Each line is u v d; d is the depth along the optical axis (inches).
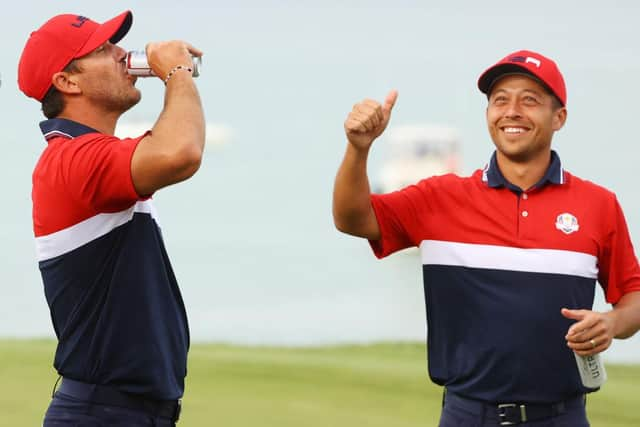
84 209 474.3
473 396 513.0
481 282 512.4
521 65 516.7
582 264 512.1
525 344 503.8
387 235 534.6
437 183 533.6
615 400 1067.3
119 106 509.4
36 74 498.6
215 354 1302.9
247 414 969.5
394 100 504.1
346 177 514.9
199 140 472.1
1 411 935.0
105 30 498.6
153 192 477.4
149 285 486.9
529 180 522.9
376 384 1130.0
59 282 486.0
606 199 524.7
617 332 507.2
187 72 491.5
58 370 494.0
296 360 1270.9
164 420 494.6
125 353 480.1
